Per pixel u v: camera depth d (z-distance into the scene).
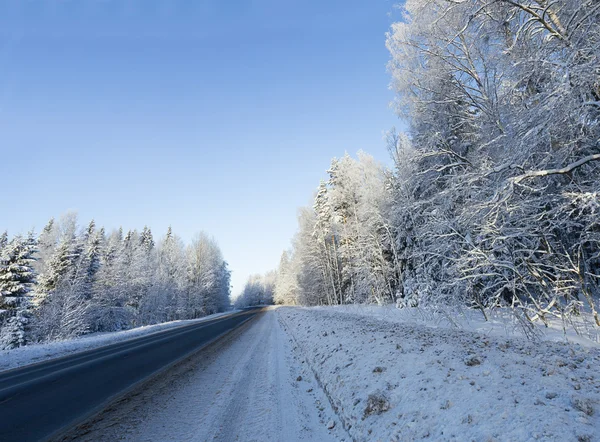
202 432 4.30
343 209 29.23
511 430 2.73
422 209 14.02
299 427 4.42
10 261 26.12
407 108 14.32
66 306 26.36
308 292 45.53
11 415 5.25
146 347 13.85
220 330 20.23
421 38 12.44
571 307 6.86
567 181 7.79
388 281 22.42
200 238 67.94
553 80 6.13
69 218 48.56
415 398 3.89
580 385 3.56
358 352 6.78
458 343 6.60
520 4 6.92
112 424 4.67
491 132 9.78
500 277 8.11
